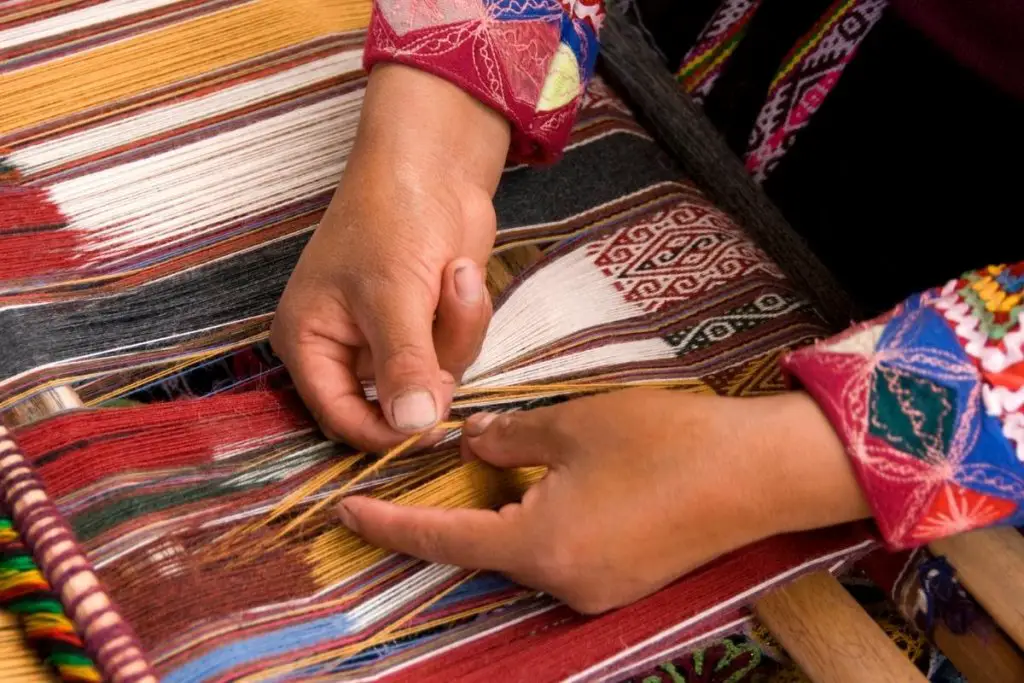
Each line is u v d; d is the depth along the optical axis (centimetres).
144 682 56
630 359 93
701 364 94
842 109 104
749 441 67
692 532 69
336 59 108
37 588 59
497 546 71
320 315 74
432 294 74
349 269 73
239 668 67
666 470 68
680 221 105
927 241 100
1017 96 87
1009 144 90
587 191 105
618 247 101
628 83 121
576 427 72
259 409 80
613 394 73
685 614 77
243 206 95
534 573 71
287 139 100
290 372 78
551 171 105
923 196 99
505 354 90
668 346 95
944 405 64
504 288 95
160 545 69
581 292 97
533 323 93
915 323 67
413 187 76
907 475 65
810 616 79
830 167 106
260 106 102
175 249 91
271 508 75
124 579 67
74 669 58
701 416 69
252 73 105
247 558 72
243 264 91
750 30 114
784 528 70
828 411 67
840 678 77
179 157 97
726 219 108
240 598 70
